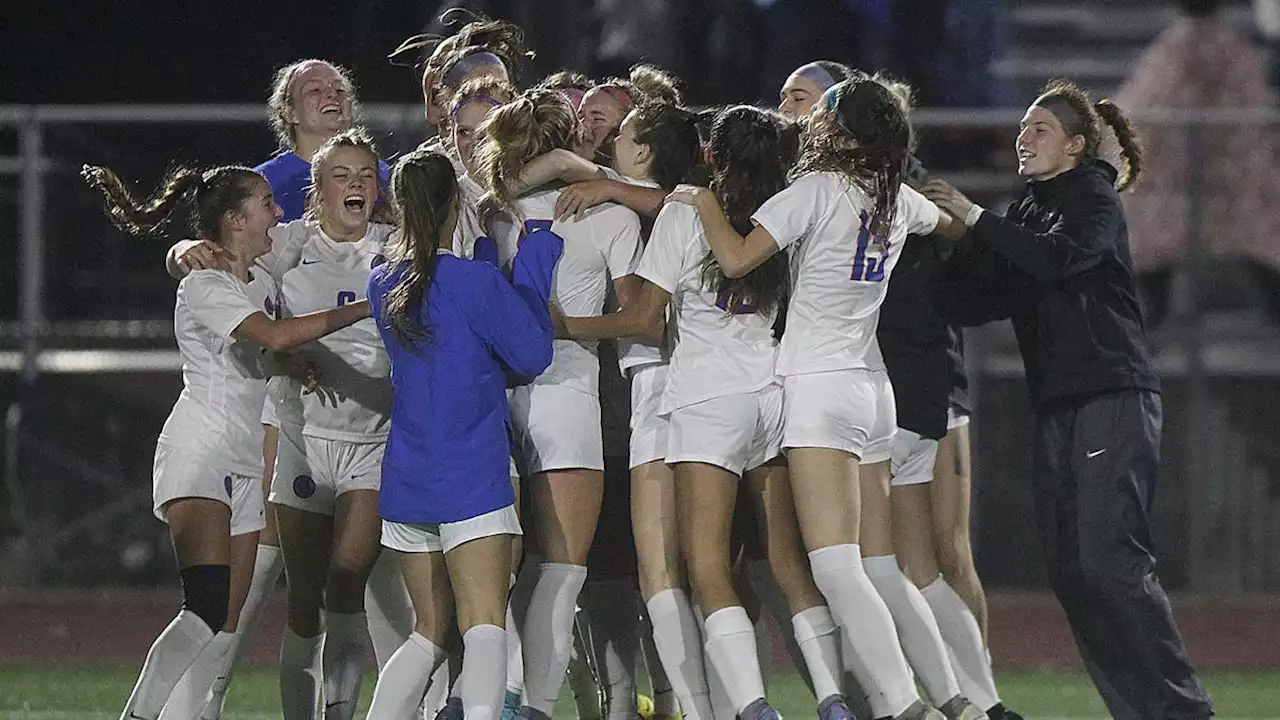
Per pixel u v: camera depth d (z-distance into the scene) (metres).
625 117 20.23
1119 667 20.36
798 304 18.97
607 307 20.23
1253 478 39.53
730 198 18.92
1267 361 39.56
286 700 20.94
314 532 20.69
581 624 21.95
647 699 22.88
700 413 18.81
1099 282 20.59
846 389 18.67
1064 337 20.58
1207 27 43.66
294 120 21.92
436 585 18.80
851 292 18.83
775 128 19.17
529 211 19.80
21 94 44.34
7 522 39.25
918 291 20.58
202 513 19.11
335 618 20.50
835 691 18.81
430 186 18.30
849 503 18.69
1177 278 39.84
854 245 18.73
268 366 20.06
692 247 18.84
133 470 39.53
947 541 22.02
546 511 19.33
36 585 39.28
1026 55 60.22
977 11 45.31
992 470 39.47
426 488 18.22
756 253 18.39
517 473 19.28
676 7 42.97
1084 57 60.22
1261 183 39.78
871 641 18.42
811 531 18.66
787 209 18.45
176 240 38.19
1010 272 21.33
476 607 18.22
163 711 19.38
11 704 27.39
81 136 39.06
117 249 39.38
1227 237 39.72
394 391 18.66
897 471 20.83
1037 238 20.11
